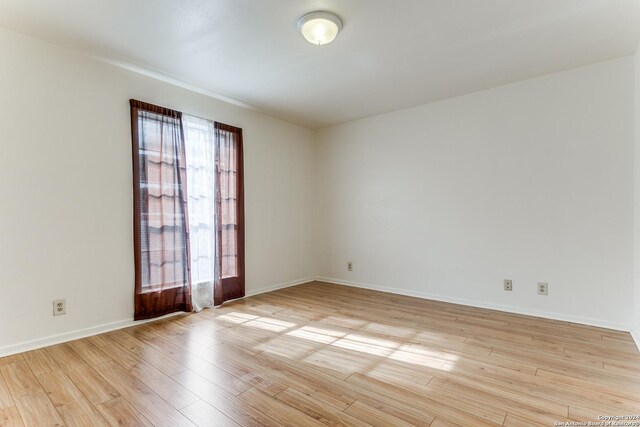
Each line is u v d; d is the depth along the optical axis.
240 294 3.96
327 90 3.55
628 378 2.00
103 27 2.36
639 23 2.32
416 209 4.07
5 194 2.37
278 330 2.89
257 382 1.99
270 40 2.54
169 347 2.51
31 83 2.49
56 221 2.59
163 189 3.19
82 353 2.40
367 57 2.82
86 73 2.76
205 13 2.19
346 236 4.77
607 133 2.89
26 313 2.45
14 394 1.86
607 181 2.89
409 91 3.58
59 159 2.61
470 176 3.64
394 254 4.27
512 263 3.38
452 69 3.06
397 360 2.28
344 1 2.06
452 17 2.25
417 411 1.69
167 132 3.24
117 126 2.94
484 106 3.54
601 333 2.75
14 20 2.27
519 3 2.10
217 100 3.78
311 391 1.89
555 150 3.13
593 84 2.95
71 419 1.64
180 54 2.76
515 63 2.94
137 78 3.08
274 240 4.48
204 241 3.58
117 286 2.92
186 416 1.66
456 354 2.37
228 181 3.84
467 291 3.68
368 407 1.73
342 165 4.80
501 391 1.87
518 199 3.34
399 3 2.09
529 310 3.29
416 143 4.06
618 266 2.84
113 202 2.90
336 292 4.30
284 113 4.33
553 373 2.07
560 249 3.12
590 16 2.24
